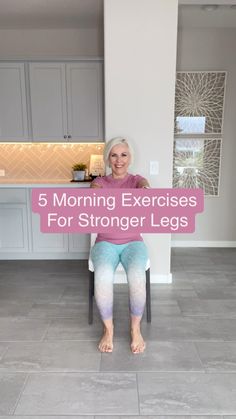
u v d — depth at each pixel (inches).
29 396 64.0
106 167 113.0
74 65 142.5
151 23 104.3
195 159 162.2
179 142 161.0
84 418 58.8
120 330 88.0
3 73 143.0
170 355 77.1
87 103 145.4
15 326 90.1
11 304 103.5
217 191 165.2
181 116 158.9
